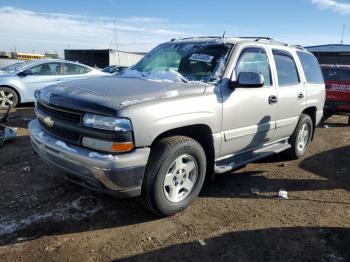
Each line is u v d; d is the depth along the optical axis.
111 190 3.45
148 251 3.34
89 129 3.42
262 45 5.11
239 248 3.44
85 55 33.47
